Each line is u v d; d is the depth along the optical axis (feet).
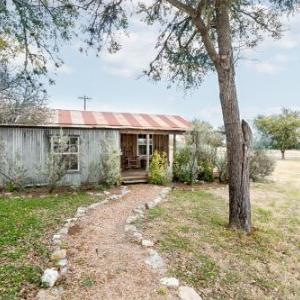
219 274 14.35
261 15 24.36
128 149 57.88
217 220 23.91
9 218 21.02
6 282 11.75
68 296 11.05
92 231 19.07
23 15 20.45
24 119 48.73
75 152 39.65
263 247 18.86
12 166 35.53
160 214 24.64
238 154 21.47
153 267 13.88
